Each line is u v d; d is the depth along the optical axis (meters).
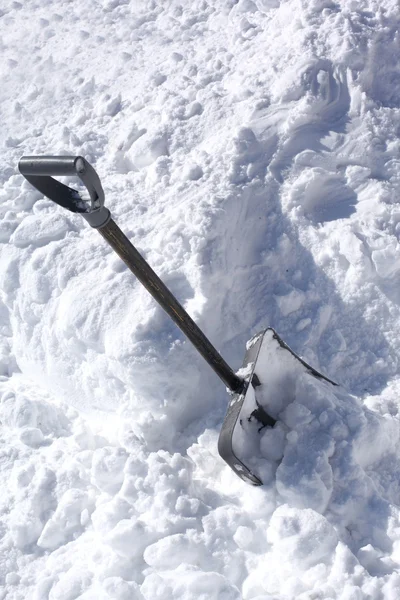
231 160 2.14
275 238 2.04
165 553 1.47
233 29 2.87
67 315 1.94
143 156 2.37
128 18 3.20
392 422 1.71
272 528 1.51
